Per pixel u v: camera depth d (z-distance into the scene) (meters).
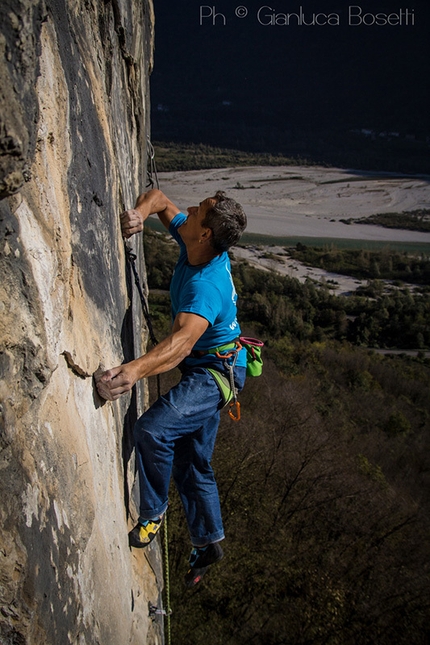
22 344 1.16
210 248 2.11
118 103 2.77
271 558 12.15
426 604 12.22
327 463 15.66
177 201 131.50
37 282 1.23
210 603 10.80
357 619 11.66
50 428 1.33
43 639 1.22
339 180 164.88
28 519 1.17
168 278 61.56
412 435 28.08
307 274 90.06
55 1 1.45
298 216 129.12
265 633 10.73
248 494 13.52
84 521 1.54
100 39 2.25
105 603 1.73
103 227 1.99
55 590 1.29
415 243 112.69
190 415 2.05
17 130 0.94
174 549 10.72
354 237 115.31
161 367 1.85
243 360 2.28
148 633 2.49
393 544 13.91
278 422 17.44
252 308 58.84
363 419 28.69
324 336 56.62
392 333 62.59
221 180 157.50
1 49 0.93
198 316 1.97
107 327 1.97
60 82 1.46
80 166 1.66
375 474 18.69
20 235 1.15
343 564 12.92
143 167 4.07
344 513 14.20
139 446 2.03
